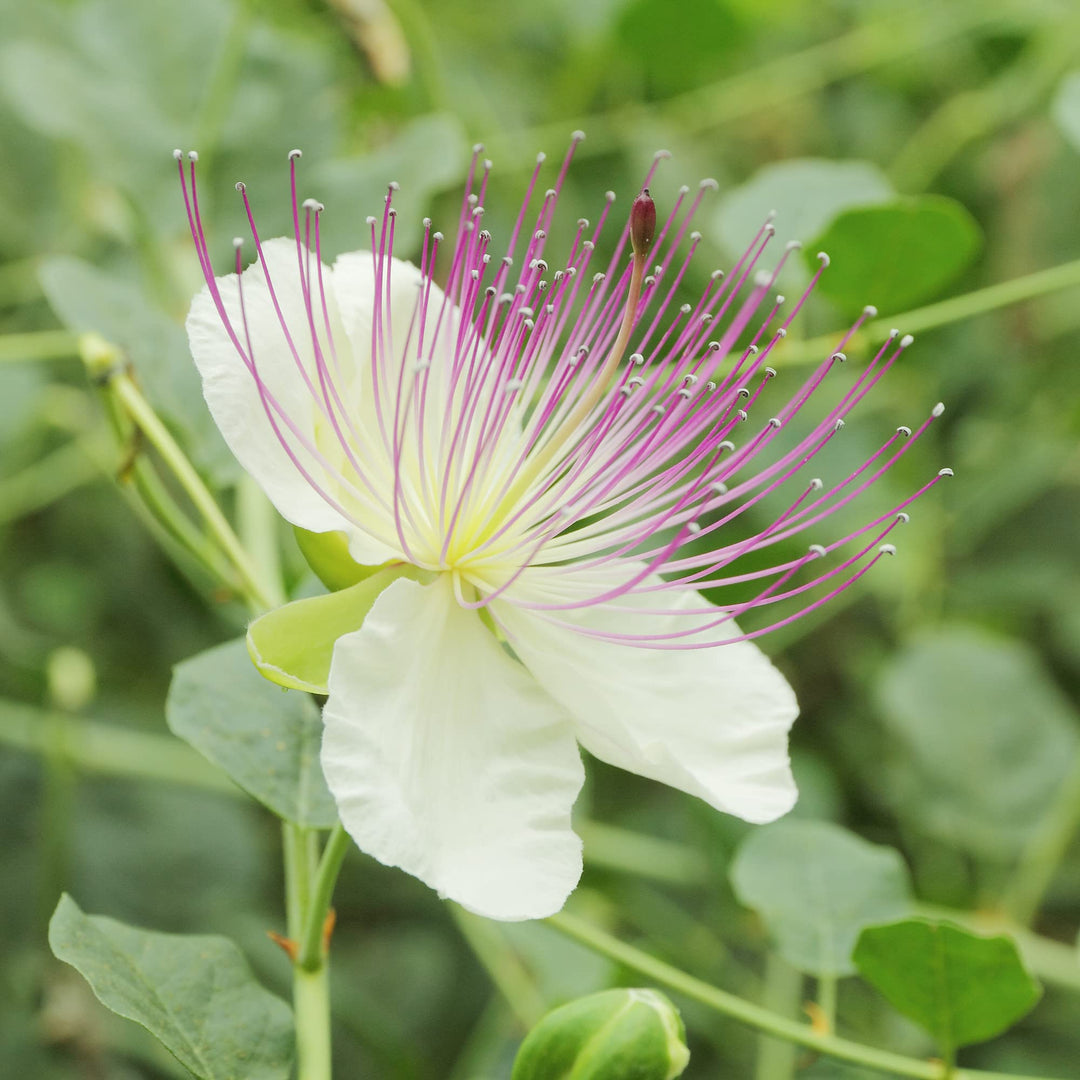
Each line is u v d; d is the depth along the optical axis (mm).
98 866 427
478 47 494
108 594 450
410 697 335
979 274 482
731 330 344
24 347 417
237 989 348
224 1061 344
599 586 350
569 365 341
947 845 434
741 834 422
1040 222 483
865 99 527
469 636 342
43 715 424
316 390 342
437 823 333
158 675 448
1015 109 485
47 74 422
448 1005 432
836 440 458
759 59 529
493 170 458
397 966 434
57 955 339
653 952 420
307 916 353
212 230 422
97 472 451
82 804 430
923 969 361
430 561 345
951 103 513
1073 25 485
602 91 490
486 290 341
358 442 343
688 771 339
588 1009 340
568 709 342
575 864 334
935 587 471
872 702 456
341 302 347
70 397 445
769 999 417
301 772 357
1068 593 471
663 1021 339
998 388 481
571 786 339
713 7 459
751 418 444
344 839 348
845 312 411
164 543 413
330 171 416
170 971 347
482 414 347
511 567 346
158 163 423
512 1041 409
